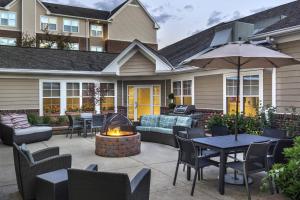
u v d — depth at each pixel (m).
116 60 13.73
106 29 28.02
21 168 4.33
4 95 12.22
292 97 8.16
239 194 4.69
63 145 9.19
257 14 15.20
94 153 7.96
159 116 10.14
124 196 2.88
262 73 9.16
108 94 14.77
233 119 9.02
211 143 5.08
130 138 7.59
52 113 13.24
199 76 12.12
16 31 24.53
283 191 3.70
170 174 5.82
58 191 3.75
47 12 25.50
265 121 8.44
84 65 14.49
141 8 29.55
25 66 12.55
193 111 11.44
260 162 4.62
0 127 9.82
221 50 5.23
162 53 18.80
